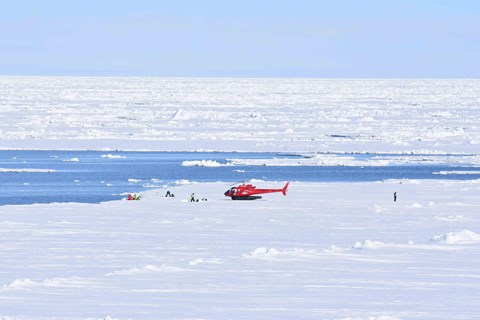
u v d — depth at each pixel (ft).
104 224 275.18
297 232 258.16
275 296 150.92
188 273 177.47
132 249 219.61
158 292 155.02
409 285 162.81
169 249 219.82
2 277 174.91
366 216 302.86
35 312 134.62
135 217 296.10
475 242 228.02
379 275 175.22
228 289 158.30
